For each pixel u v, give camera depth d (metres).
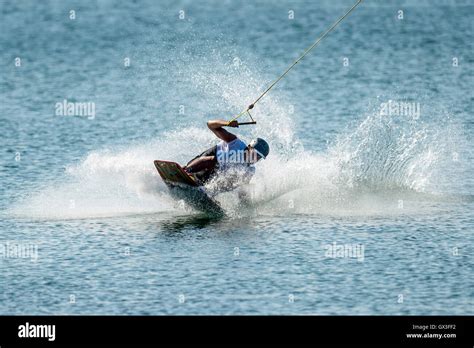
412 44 111.81
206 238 44.84
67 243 44.28
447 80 88.88
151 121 73.50
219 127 49.03
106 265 41.09
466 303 36.19
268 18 133.62
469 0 149.00
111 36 120.25
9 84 91.75
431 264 40.59
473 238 44.22
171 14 138.50
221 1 151.38
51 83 91.81
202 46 111.62
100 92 86.44
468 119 71.50
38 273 40.25
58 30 125.88
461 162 58.88
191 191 48.62
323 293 37.41
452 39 114.75
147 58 103.94
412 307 35.88
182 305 36.38
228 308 35.97
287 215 48.81
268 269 40.25
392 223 46.88
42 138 68.12
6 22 133.62
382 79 90.19
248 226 46.88
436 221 47.09
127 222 47.75
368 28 124.31
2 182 55.69
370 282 38.53
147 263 41.25
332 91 84.69
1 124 73.25
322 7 144.12
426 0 149.62
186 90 85.25
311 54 105.75
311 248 43.03
